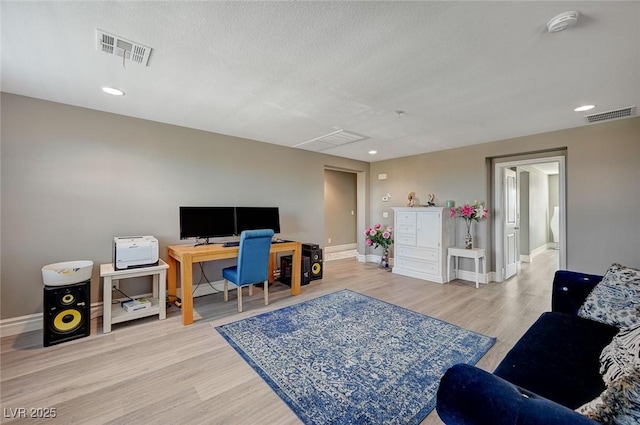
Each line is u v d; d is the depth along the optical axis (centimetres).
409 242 489
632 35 167
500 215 455
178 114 314
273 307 330
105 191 306
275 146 458
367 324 281
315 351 228
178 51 189
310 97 265
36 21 157
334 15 153
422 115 313
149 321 288
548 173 808
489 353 225
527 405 75
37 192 270
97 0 140
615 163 329
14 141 260
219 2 142
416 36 171
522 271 533
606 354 126
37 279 270
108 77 226
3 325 254
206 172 381
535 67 207
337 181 754
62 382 187
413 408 164
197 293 377
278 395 175
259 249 323
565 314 198
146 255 287
